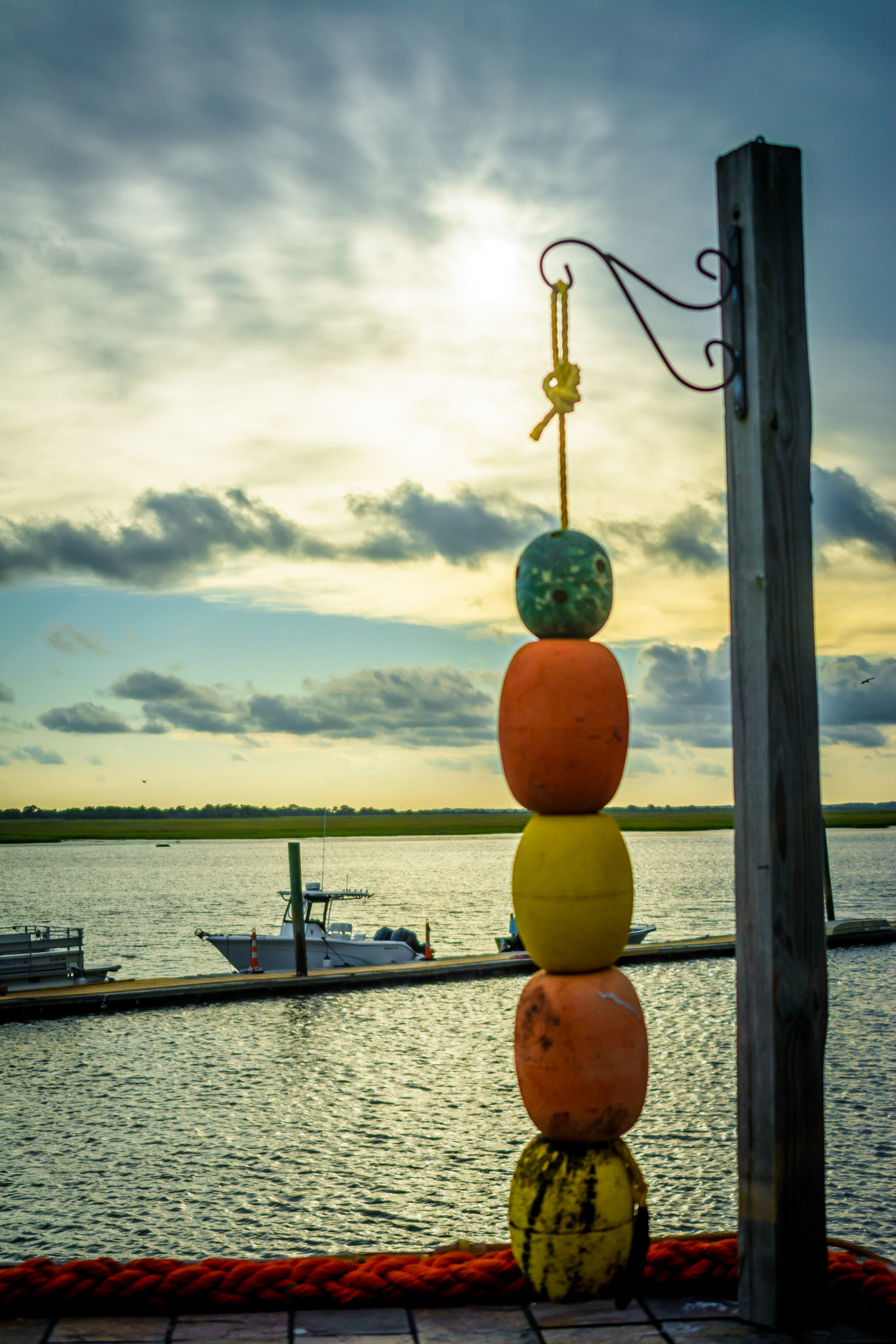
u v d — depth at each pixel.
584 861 3.60
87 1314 3.68
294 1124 16.14
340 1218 12.44
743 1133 3.63
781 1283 3.50
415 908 58.09
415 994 27.22
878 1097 16.72
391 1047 21.28
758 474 3.70
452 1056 20.53
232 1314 3.68
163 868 114.00
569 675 3.66
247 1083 18.61
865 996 26.08
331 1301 3.71
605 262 3.73
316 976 27.77
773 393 3.72
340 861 130.50
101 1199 13.04
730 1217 12.20
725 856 124.00
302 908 29.75
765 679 3.64
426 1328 3.57
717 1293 3.81
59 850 186.62
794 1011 3.57
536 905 3.60
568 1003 3.55
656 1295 3.79
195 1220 12.41
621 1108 3.54
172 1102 17.44
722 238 3.85
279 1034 22.64
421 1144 15.11
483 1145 15.05
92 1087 18.39
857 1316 3.57
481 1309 3.71
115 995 25.22
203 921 51.25
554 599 3.79
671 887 70.00
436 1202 12.92
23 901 65.06
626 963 31.64
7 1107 17.20
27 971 26.31
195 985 26.31
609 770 3.65
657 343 3.77
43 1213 12.62
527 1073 3.60
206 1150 14.87
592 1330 3.54
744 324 3.75
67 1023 23.80
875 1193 12.75
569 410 3.91
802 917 3.61
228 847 199.12
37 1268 3.73
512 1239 3.61
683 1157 14.13
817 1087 3.59
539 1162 3.59
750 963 3.63
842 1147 14.32
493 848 187.62
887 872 81.38
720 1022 23.03
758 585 3.68
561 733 3.61
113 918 53.00
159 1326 3.60
